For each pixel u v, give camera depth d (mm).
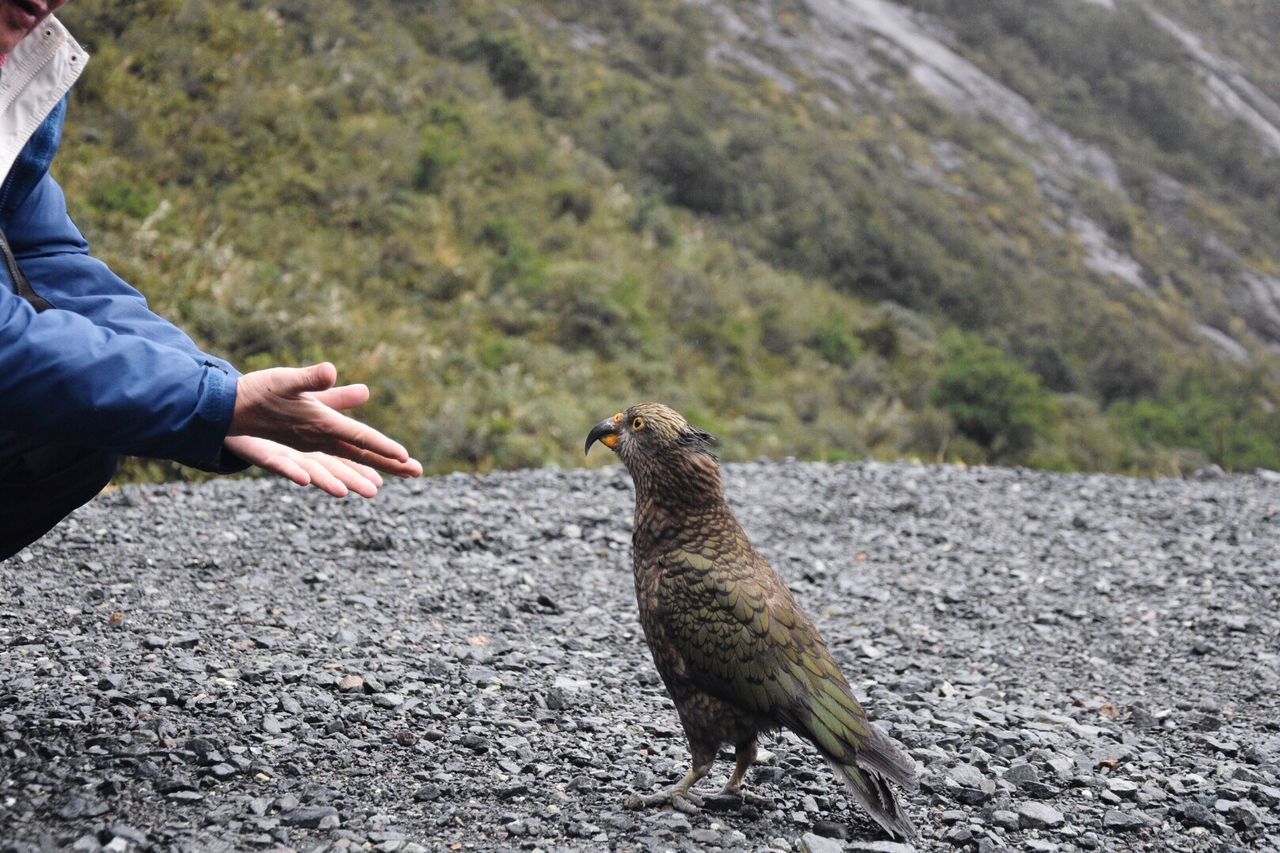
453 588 5988
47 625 4461
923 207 49469
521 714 4062
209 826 2789
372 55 28625
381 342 16547
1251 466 27609
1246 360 59219
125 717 3430
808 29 71188
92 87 19625
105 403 2416
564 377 19234
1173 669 5539
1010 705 4773
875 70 71438
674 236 29391
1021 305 45562
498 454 14852
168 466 10867
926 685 5059
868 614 6398
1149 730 4574
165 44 21938
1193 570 7441
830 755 3088
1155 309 59219
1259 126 98062
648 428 3365
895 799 3070
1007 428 24047
